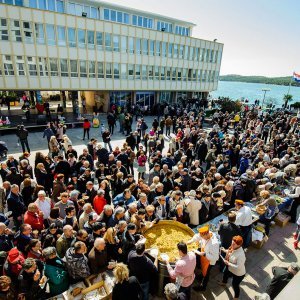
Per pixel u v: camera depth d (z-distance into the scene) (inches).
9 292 156.5
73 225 222.1
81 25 939.3
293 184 365.4
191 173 347.3
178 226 241.1
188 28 1387.8
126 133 769.6
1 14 785.6
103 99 1155.3
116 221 221.0
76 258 170.6
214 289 213.0
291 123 845.2
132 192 289.4
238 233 211.8
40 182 328.8
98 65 1026.7
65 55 937.5
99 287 172.6
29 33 847.1
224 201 296.8
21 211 253.8
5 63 834.8
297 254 261.7
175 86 1322.6
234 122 899.4
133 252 171.9
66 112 1049.5
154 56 1182.3
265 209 269.9
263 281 223.0
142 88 1192.8
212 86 1524.4
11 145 615.8
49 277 169.0
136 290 146.9
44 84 924.6
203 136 531.5
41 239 212.1
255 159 433.1
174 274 171.5
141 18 1196.5
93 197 280.1
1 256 179.6
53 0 941.8
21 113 956.0
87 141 676.1
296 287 62.4
